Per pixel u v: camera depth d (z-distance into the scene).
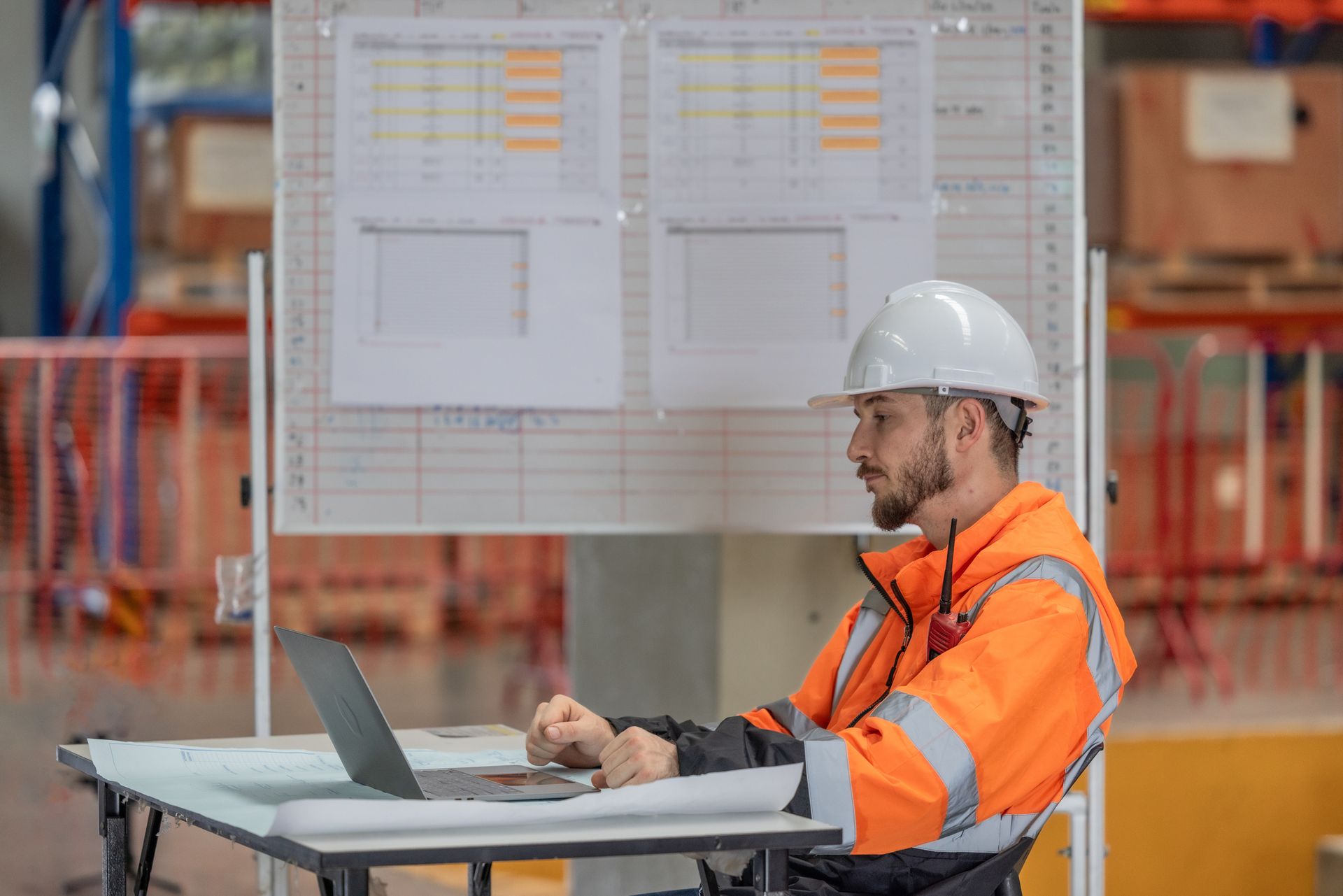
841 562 5.39
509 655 12.95
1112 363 16.78
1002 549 3.14
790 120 4.54
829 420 4.55
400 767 2.69
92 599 12.42
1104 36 17.78
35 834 7.01
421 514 4.45
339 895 2.35
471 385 4.46
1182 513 12.59
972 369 3.34
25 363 11.80
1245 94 11.50
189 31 12.63
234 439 12.22
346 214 4.43
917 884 3.07
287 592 13.02
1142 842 6.11
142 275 12.44
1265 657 12.60
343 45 4.44
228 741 3.58
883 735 2.82
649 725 3.29
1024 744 2.89
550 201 4.48
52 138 14.26
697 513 4.51
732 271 4.53
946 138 4.56
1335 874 5.71
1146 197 11.42
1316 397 12.55
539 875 6.56
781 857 2.53
